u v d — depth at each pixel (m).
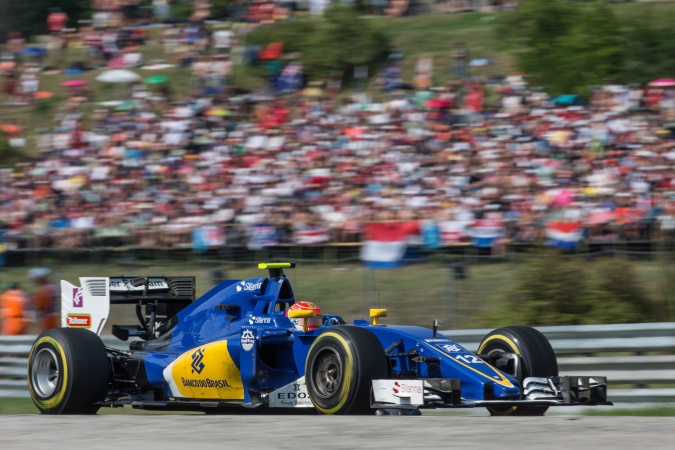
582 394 25.41
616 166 62.06
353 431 17.86
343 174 67.12
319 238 62.25
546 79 79.00
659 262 44.81
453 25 100.19
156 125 76.69
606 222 57.16
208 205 66.56
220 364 26.92
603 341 33.59
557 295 42.09
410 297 50.72
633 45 80.19
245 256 63.25
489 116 72.00
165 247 65.25
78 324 31.19
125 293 30.94
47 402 27.77
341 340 23.56
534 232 57.06
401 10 105.62
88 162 74.25
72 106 84.69
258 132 74.50
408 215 62.34
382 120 72.94
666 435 16.61
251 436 17.48
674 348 32.34
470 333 34.56
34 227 68.81
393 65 84.94
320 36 88.06
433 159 67.12
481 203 60.53
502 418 20.36
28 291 57.66
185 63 89.38
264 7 93.88
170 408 28.45
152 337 30.94
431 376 24.62
